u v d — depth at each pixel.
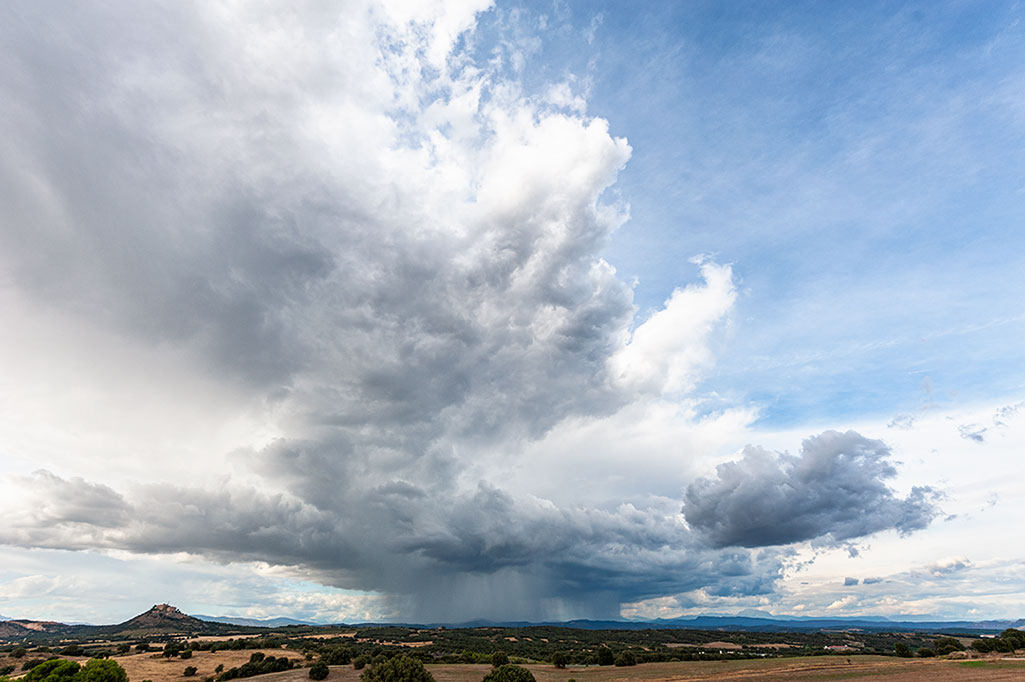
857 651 150.38
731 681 85.56
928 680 78.50
